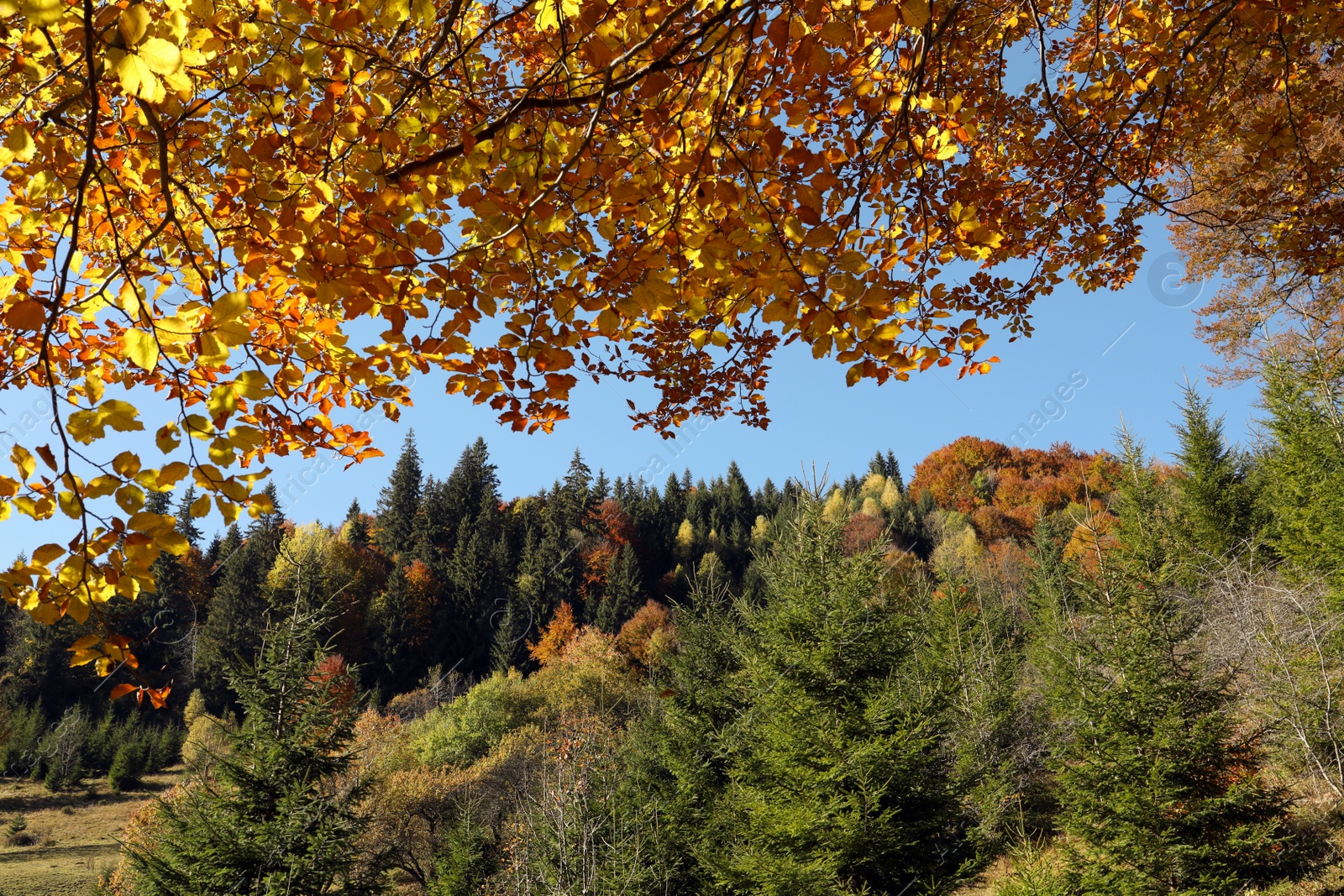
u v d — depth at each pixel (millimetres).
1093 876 8367
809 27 2152
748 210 2430
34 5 1685
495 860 16266
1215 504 17531
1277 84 4316
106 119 2465
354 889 10109
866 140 2730
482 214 2385
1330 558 12320
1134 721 8797
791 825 8789
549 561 50250
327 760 10531
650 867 10516
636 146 2695
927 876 8688
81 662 2113
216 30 2271
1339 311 11609
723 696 13336
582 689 29781
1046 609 17734
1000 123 4934
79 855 26094
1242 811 8109
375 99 2443
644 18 2443
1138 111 4254
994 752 14164
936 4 3811
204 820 9453
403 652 44312
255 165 2547
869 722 9414
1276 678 9195
